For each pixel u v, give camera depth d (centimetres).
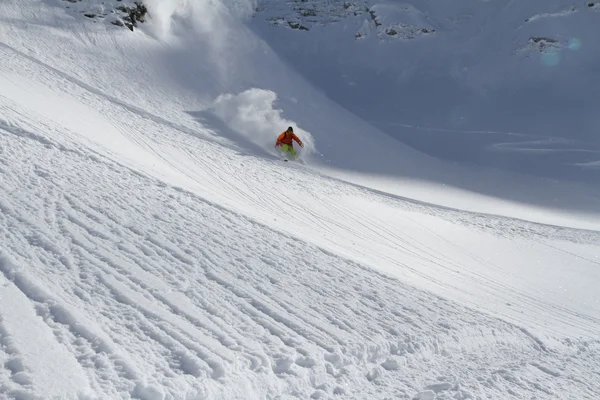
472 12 4619
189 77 2805
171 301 449
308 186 1570
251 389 361
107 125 1568
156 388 321
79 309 393
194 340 396
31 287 407
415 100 3659
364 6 4569
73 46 2617
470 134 3169
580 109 3559
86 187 705
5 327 347
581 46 4172
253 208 1134
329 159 2367
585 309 1012
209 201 838
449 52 4244
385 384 433
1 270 423
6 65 1884
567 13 4412
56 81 1950
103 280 452
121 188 754
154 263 520
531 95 3762
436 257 1170
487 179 2544
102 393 309
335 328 488
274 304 506
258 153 2050
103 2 2956
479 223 1603
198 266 547
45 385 301
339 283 625
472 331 591
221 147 1861
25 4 2766
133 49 2811
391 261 996
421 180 2364
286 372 395
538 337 663
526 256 1321
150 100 2373
